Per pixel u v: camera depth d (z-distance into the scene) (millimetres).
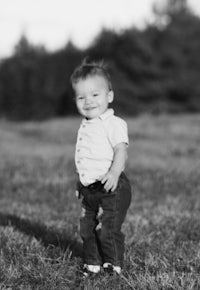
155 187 9266
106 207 3947
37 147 18750
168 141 20109
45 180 10258
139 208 7480
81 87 4074
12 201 8422
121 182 3990
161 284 3828
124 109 54656
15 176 10867
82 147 4062
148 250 4910
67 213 7141
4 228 5676
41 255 4637
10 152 16578
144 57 57094
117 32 58406
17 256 4602
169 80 57656
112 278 3957
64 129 28484
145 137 22219
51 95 56094
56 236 5426
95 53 58250
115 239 3979
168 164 12812
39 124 33969
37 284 4016
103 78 4102
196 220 6262
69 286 3996
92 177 3971
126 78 56844
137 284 3855
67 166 12289
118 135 3977
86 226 4109
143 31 60312
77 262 4555
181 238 5488
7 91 56750
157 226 6020
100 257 4148
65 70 57281
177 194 8711
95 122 4051
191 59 59719
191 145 17984
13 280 4051
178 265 4402
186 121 31172
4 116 54719
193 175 10438
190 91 58094
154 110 54500
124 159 3945
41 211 7387
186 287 3779
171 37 59438
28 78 57156
